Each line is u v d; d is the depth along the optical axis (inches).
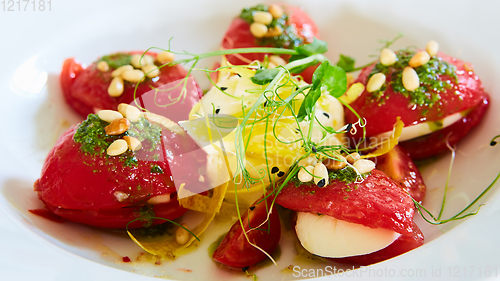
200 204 7.8
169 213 7.7
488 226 6.9
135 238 7.7
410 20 10.2
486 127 8.4
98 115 7.5
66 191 7.2
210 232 8.0
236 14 10.8
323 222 7.2
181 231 7.8
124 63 9.0
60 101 9.4
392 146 7.9
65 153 7.3
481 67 9.2
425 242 7.2
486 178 7.8
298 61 8.0
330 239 7.2
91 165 7.2
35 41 9.5
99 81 8.9
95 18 10.1
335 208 7.0
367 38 10.6
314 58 8.3
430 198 8.2
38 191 7.7
